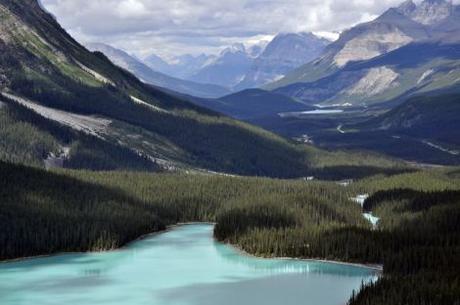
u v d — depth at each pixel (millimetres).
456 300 184250
